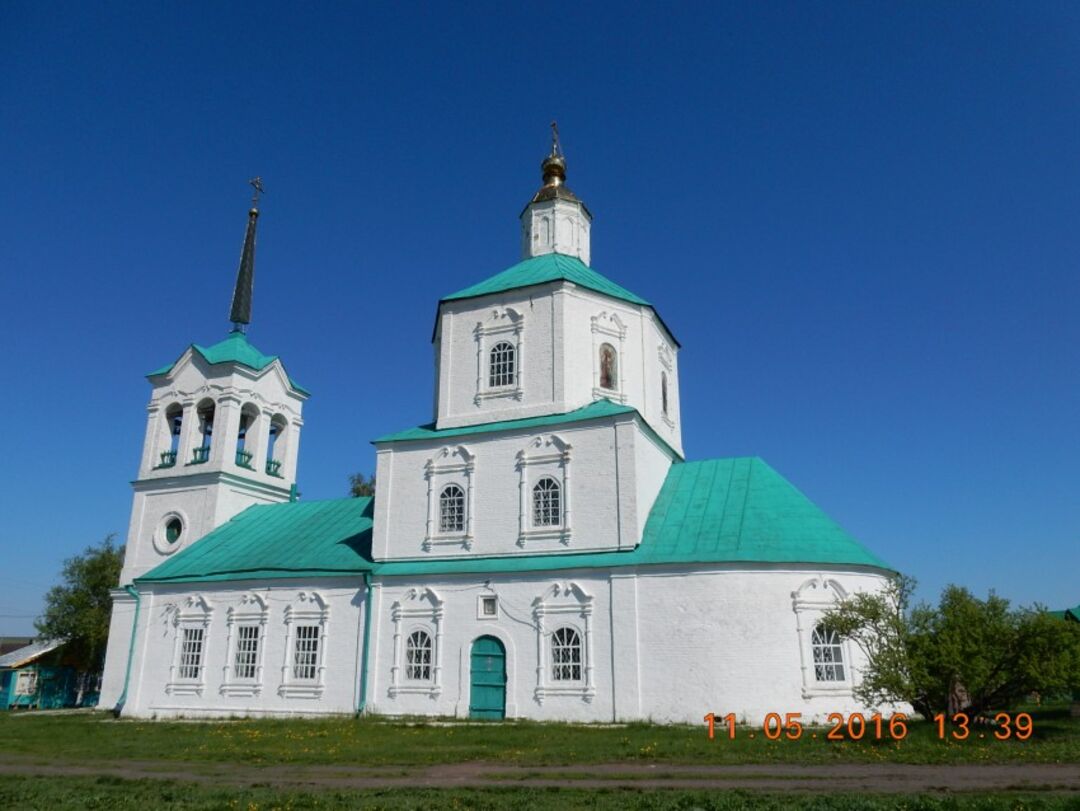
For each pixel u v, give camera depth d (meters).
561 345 32.62
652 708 26.44
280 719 30.44
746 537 27.81
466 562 30.91
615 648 27.45
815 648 26.31
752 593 26.56
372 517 37.34
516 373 33.12
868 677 21.47
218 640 34.56
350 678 31.22
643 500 29.95
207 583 35.56
